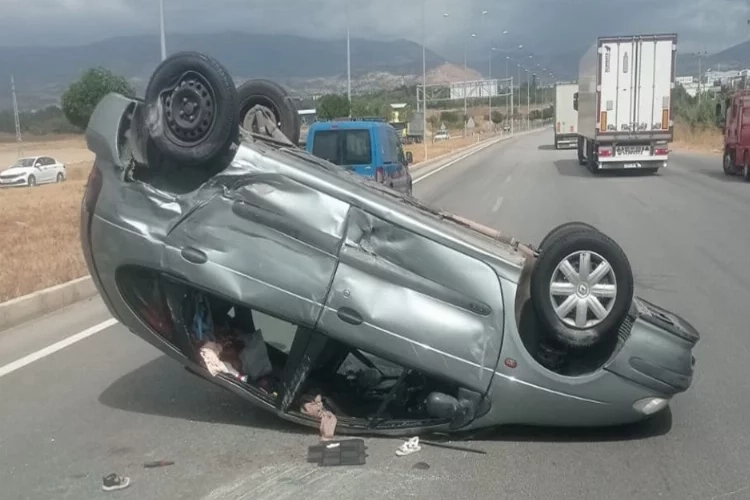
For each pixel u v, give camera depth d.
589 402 5.67
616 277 5.71
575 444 5.83
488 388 5.63
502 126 115.06
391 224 5.75
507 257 5.81
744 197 23.17
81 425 6.29
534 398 5.64
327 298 5.67
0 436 6.09
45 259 13.52
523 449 5.73
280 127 8.09
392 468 5.42
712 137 55.66
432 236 5.73
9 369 7.80
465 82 98.12
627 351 5.69
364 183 6.57
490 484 5.18
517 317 5.72
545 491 5.08
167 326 6.20
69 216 22.44
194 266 5.76
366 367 6.69
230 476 5.33
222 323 6.42
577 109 40.94
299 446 5.80
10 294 10.45
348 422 5.99
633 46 30.75
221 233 5.78
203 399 6.83
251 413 6.47
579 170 36.31
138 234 5.84
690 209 20.36
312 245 5.73
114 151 5.96
